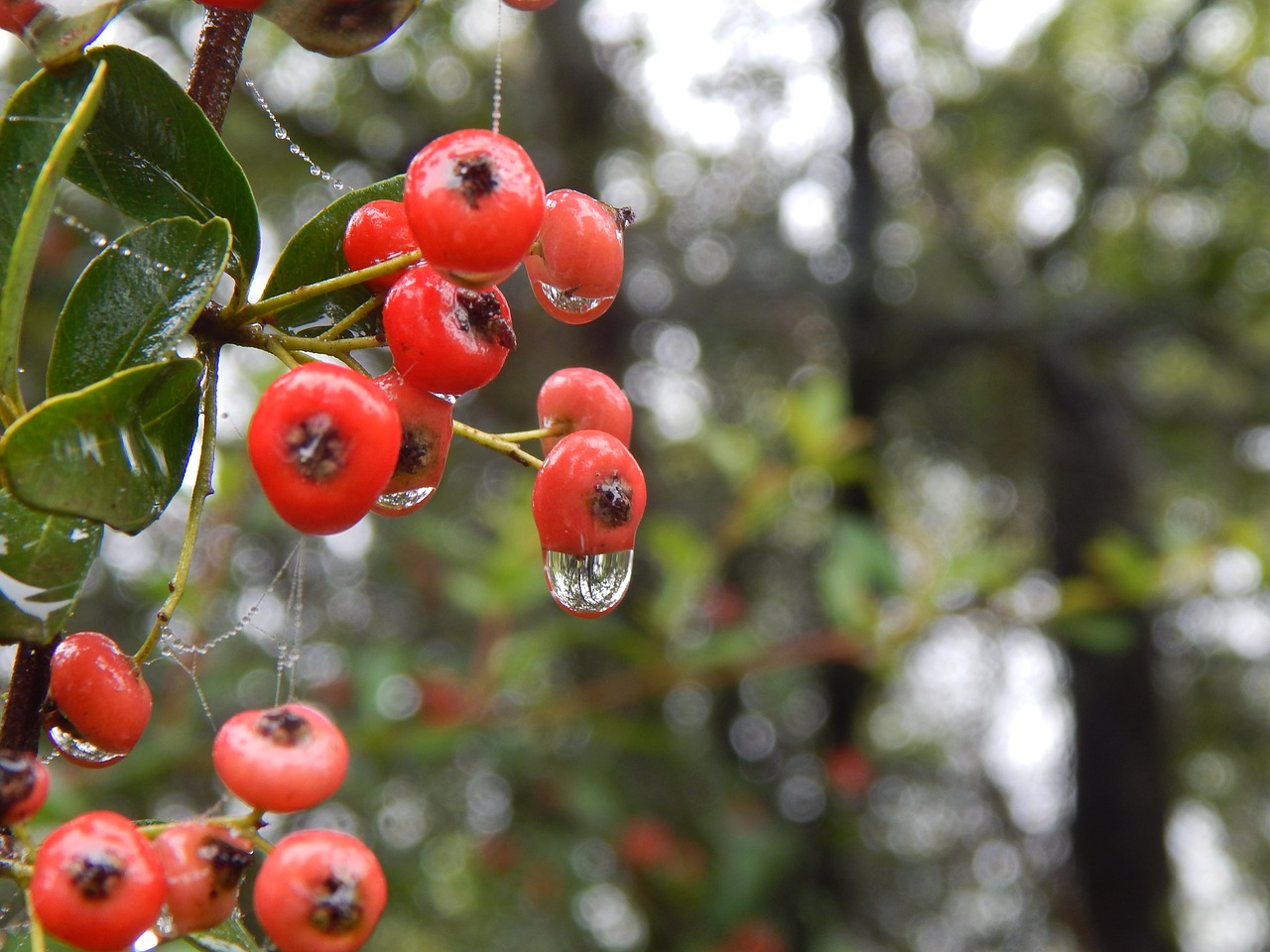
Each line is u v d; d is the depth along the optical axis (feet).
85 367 3.53
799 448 14.38
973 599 14.66
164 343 3.54
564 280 4.39
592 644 17.83
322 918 3.49
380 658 13.60
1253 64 26.96
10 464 3.10
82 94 3.79
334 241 4.32
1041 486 30.73
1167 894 27.94
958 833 30.66
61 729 4.01
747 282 23.53
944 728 30.55
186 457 3.73
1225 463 30.32
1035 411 30.27
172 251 3.63
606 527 4.50
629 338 22.80
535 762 16.14
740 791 19.08
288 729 3.62
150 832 3.56
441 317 3.98
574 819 17.04
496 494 22.31
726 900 16.42
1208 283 25.26
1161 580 14.49
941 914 29.76
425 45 20.89
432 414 4.19
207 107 4.14
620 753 18.57
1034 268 28.68
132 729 3.93
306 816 16.24
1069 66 29.40
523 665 13.62
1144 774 27.81
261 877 3.54
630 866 17.11
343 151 18.67
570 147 22.12
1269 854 31.32
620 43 22.41
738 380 27.73
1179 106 27.96
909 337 24.62
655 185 25.59
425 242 3.64
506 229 3.61
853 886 26.53
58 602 3.65
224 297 9.32
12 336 3.30
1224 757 31.55
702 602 18.95
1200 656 30.66
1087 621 14.79
